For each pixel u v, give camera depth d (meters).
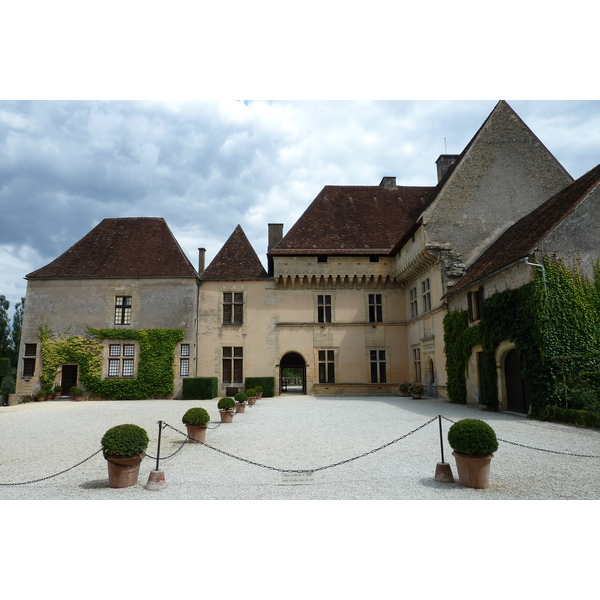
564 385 14.40
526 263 15.45
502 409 17.50
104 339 27.67
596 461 8.71
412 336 29.06
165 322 28.09
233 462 9.16
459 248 23.67
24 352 27.66
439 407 19.58
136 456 7.56
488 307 18.16
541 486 7.14
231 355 29.48
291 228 31.11
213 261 31.19
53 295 28.28
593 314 15.17
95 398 26.97
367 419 15.71
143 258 29.50
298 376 53.78
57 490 7.32
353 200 33.47
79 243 30.23
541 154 24.67
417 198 33.94
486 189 24.28
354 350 29.97
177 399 27.03
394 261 30.66
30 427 14.86
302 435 12.38
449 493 6.89
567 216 15.85
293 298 30.28
